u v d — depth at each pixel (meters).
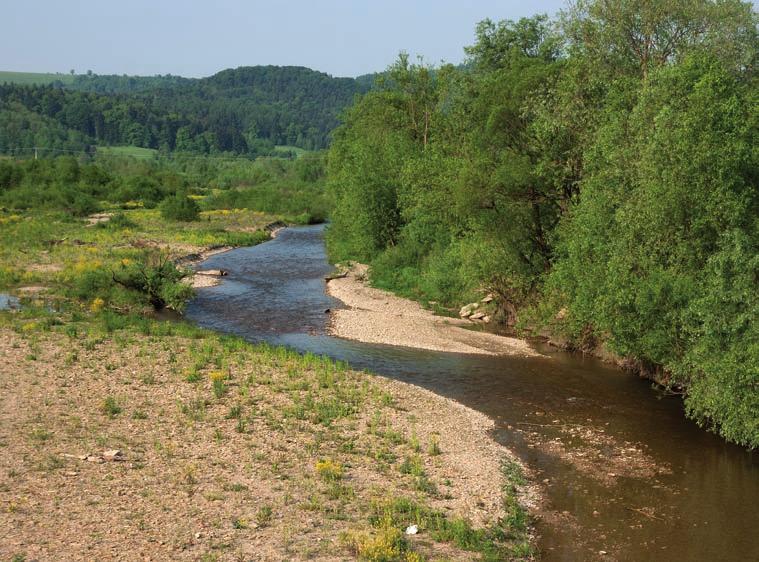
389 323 35.00
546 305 31.17
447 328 34.47
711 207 21.02
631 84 28.09
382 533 13.52
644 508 15.98
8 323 30.11
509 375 26.80
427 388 25.06
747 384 18.42
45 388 21.73
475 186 33.78
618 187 24.98
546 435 20.61
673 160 21.81
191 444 17.89
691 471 18.09
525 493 16.62
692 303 20.61
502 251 34.34
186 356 26.30
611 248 24.70
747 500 16.42
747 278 19.09
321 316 36.31
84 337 28.44
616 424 21.59
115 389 22.03
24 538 12.61
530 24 56.28
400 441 19.16
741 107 21.80
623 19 32.38
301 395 22.58
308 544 13.09
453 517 14.88
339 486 15.89
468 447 19.27
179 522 13.66
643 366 26.53
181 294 37.25
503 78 35.47
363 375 25.81
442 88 58.19
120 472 15.91
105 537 12.86
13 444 17.17
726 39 32.06
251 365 25.73
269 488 15.55
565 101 30.39
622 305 23.53
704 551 14.07
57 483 15.09
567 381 26.05
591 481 17.42
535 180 32.03
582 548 14.11
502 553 13.59
